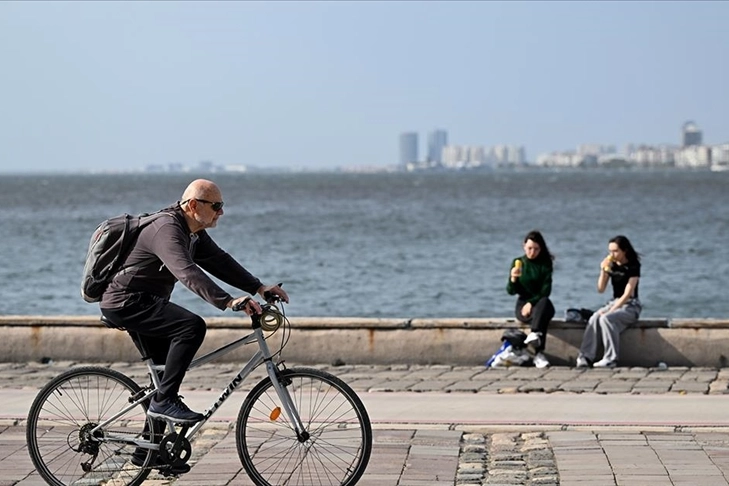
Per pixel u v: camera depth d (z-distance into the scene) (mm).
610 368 23094
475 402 18531
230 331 23594
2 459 14695
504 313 42031
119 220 12734
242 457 12898
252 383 20812
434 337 23609
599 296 46656
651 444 15242
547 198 173125
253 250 70562
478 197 182000
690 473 13680
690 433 16000
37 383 21156
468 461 14539
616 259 23844
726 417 17047
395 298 46625
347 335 23656
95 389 13188
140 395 13094
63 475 13211
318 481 12805
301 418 12898
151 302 12641
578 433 16047
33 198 185500
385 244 75375
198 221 12828
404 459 14609
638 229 90562
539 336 23312
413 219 109625
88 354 23875
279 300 13164
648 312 41969
